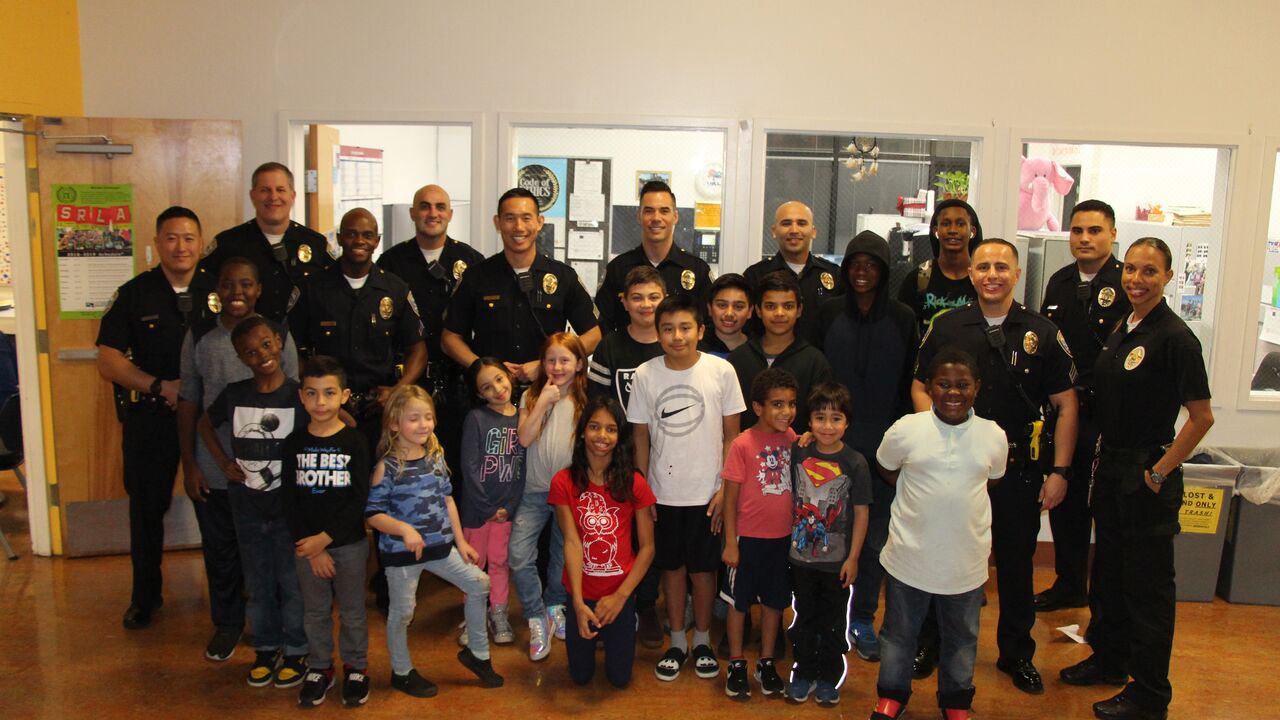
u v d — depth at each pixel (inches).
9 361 202.8
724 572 129.5
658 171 207.6
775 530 124.4
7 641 139.4
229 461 126.1
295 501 118.2
